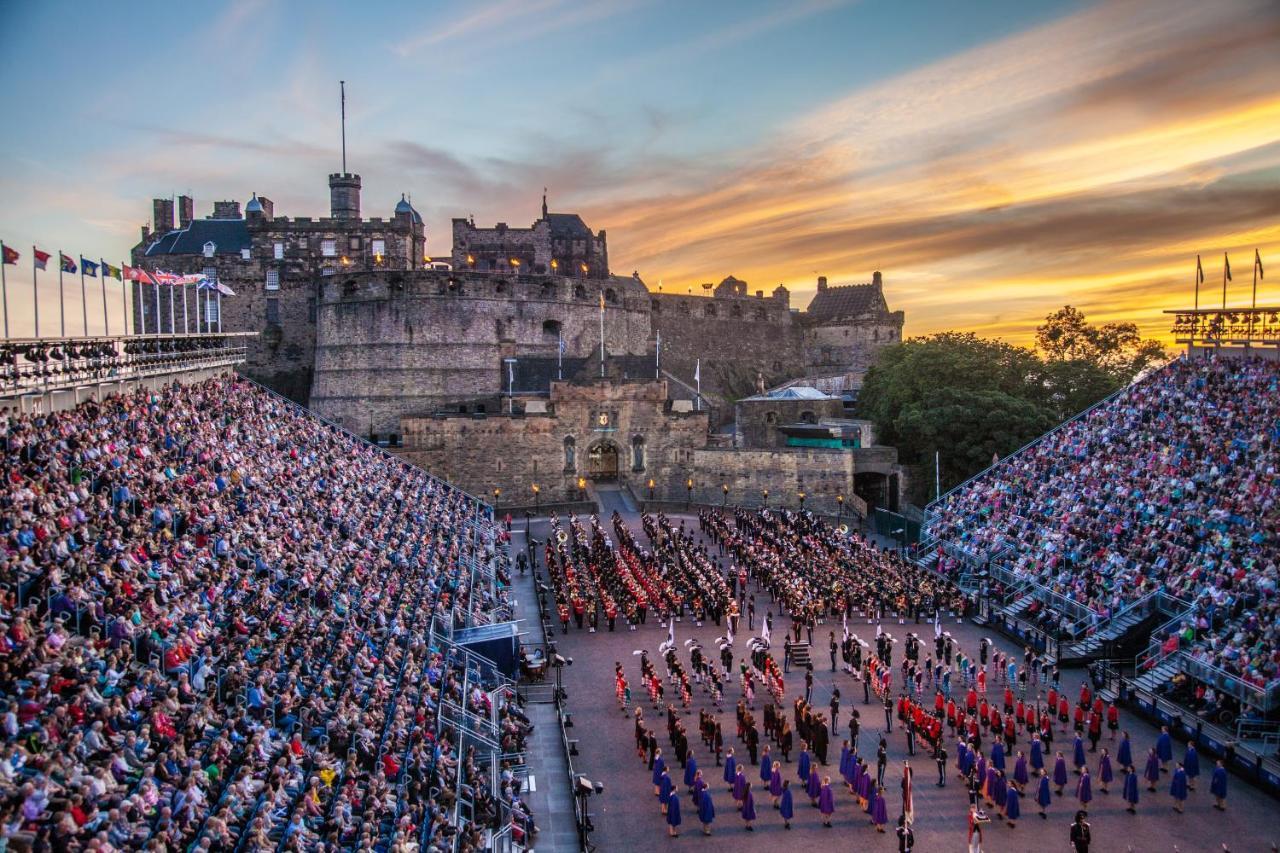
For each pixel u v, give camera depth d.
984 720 55.28
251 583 49.38
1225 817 46.22
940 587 82.19
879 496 133.25
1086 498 87.19
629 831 45.25
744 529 106.75
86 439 52.97
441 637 59.72
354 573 60.19
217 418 77.06
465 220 174.50
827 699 61.97
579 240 186.50
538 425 133.75
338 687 44.31
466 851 36.19
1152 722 57.66
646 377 143.38
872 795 45.72
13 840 24.33
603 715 59.25
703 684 64.06
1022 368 136.62
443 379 146.25
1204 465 81.44
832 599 79.38
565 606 77.25
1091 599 71.94
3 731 28.59
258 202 157.50
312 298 156.38
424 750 43.41
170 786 30.98
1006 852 43.03
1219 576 64.88
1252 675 54.03
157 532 47.56
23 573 36.41
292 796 34.75
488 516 111.38
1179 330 106.75
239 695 38.53
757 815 46.88
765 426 146.25
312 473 79.31
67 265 64.12
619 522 109.00
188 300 154.12
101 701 32.25
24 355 56.09
